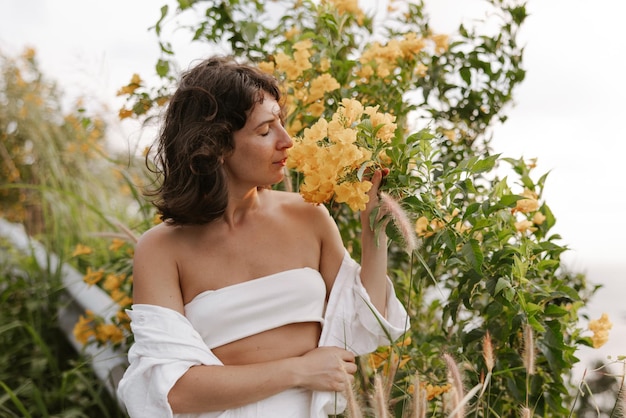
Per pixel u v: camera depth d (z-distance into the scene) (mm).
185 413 1917
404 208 2123
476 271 2162
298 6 3277
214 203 1939
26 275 4957
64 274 4566
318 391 1933
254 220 2049
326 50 2990
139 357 1912
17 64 6770
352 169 1972
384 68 2926
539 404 2400
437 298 2963
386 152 2074
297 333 2031
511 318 2252
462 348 2416
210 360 1904
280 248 2047
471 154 3045
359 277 2092
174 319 1927
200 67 2002
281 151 1960
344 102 2043
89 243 5500
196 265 1997
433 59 3164
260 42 3244
